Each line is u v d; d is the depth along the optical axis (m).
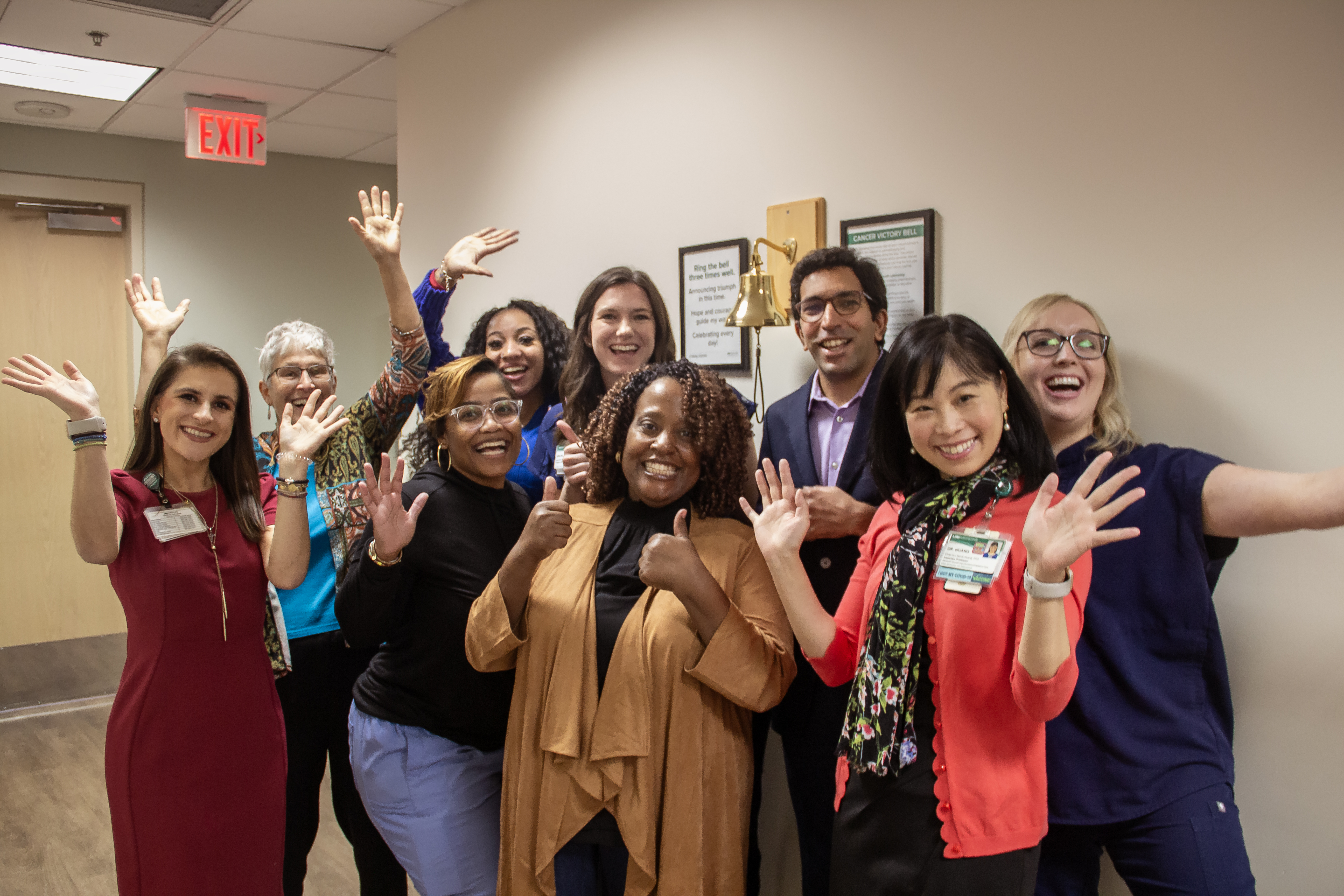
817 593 2.01
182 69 4.21
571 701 1.69
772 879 2.57
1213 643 1.63
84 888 2.82
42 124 4.99
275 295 5.74
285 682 2.33
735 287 2.73
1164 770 1.58
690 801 1.63
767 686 1.64
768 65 2.61
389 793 1.89
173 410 1.86
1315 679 1.70
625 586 1.75
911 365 1.46
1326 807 1.69
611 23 3.12
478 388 1.96
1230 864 1.53
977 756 1.34
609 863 1.75
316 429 2.02
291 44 3.98
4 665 4.97
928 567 1.43
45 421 5.23
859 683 1.45
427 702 1.90
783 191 2.58
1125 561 1.63
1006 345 1.88
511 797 1.78
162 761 1.85
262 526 2.02
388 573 1.82
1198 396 1.80
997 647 1.34
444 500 1.97
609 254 3.18
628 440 1.79
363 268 6.04
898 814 1.38
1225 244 1.75
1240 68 1.72
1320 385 1.65
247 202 5.62
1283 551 1.74
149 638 1.85
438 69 3.92
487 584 1.91
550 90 3.38
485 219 3.76
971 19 2.12
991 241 2.12
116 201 5.24
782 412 2.27
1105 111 1.91
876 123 2.34
